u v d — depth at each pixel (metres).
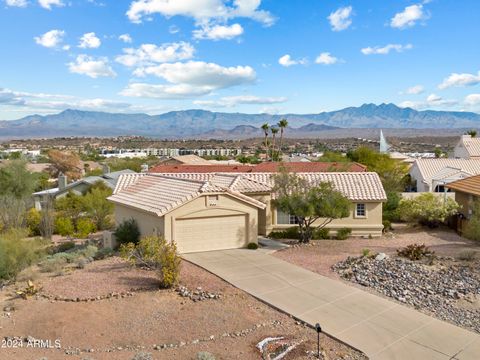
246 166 41.81
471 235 23.00
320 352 11.41
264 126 93.56
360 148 55.28
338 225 27.64
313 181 26.39
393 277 17.52
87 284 17.06
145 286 16.66
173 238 22.42
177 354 11.41
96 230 36.19
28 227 34.59
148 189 27.17
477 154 58.22
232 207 23.73
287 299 15.45
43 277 18.69
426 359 11.33
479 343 12.25
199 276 18.27
